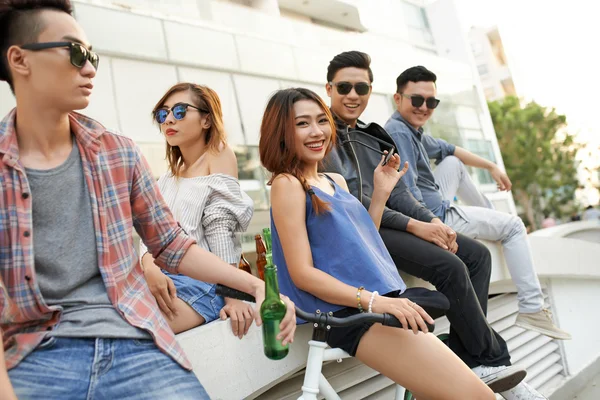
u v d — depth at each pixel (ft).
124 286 4.02
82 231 3.87
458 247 8.70
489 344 7.59
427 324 5.71
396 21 39.27
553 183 108.17
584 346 15.26
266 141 6.36
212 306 6.28
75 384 3.48
